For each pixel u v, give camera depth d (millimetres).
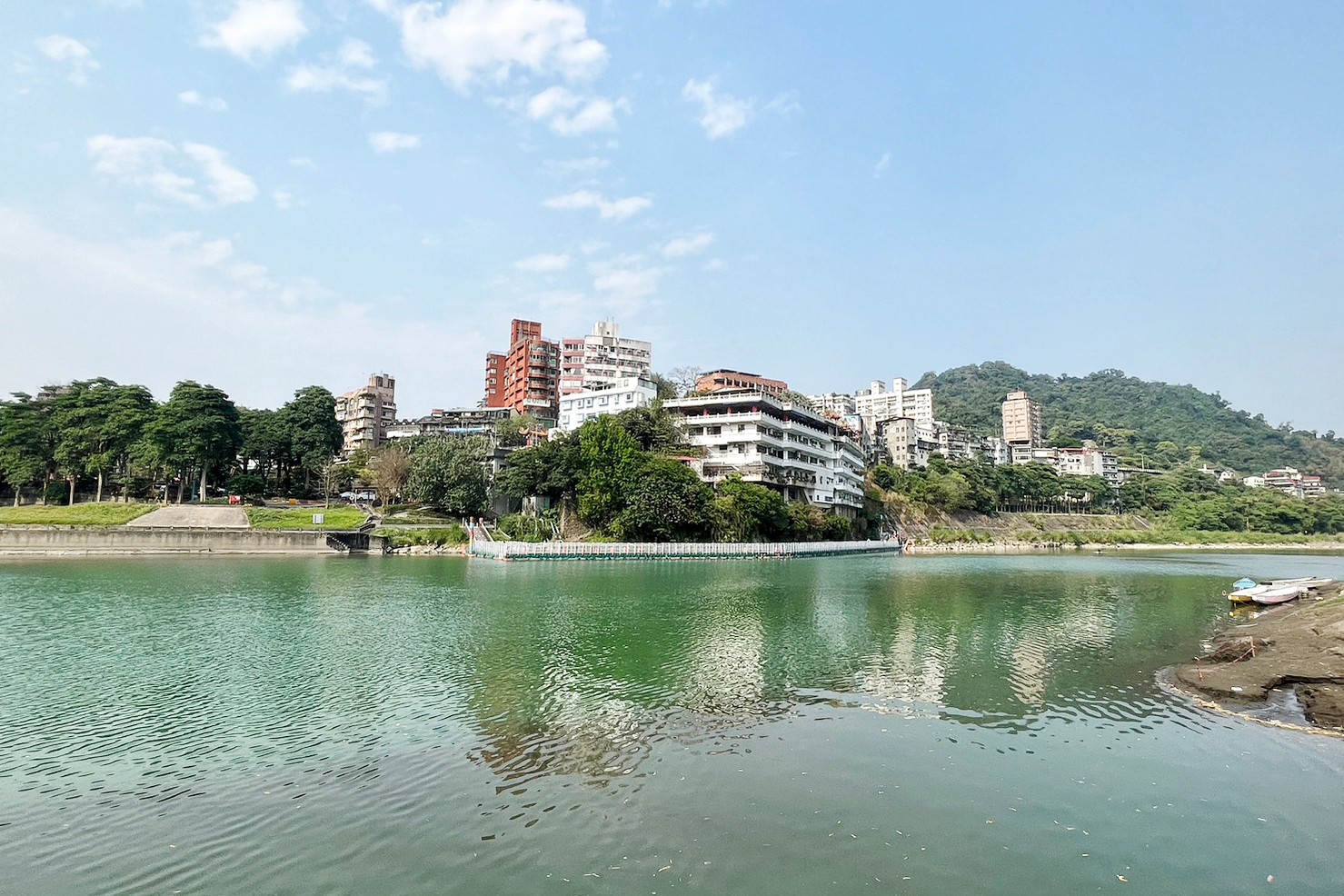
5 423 98375
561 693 26359
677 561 90000
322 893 13195
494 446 123188
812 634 38656
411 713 23812
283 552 86125
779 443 122562
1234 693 26406
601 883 13477
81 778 18500
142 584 55438
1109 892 13414
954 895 13180
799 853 14664
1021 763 19719
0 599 47344
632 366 172500
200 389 105688
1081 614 47312
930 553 140000
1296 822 16312
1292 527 196500
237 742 21141
